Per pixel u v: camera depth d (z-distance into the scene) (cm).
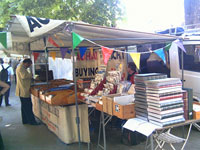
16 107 872
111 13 894
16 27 382
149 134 260
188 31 627
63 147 447
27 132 551
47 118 562
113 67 575
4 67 863
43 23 309
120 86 392
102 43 530
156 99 276
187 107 302
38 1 777
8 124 630
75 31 357
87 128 442
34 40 553
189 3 897
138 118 309
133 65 580
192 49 557
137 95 309
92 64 660
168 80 279
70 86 564
